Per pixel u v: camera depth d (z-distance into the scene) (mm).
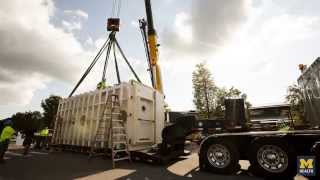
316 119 5660
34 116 57281
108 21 14289
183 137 8531
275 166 5648
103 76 11609
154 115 10039
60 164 8125
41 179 5855
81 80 13906
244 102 7113
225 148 6453
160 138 10180
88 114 10984
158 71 13477
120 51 14117
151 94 10125
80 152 11703
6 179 5859
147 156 8102
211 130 7449
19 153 12133
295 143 5691
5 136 8758
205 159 6746
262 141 5855
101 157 9789
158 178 5941
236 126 6891
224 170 6367
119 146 8734
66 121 12773
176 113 11102
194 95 28938
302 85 6504
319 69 5125
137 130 8938
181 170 7000
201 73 29047
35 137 15273
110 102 9289
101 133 9617
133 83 9234
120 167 7547
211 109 27875
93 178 5969
